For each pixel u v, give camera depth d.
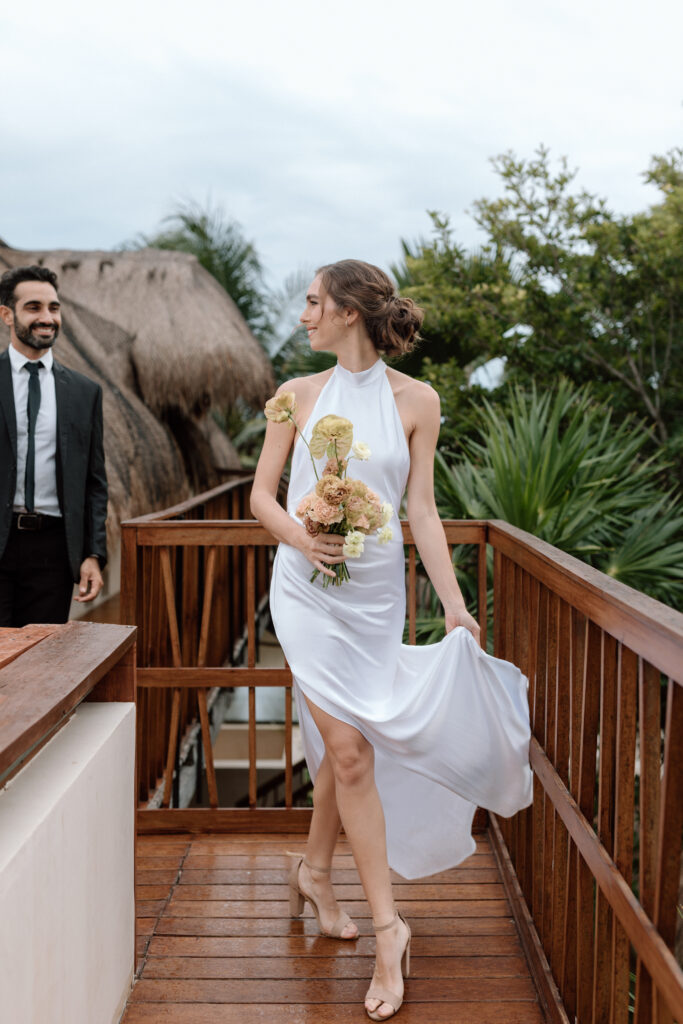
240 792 8.64
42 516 3.31
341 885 2.93
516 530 2.98
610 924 1.89
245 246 17.64
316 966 2.44
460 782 2.38
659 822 1.53
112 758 1.99
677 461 8.84
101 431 3.50
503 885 2.92
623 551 5.50
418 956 2.50
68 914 1.64
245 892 2.87
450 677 2.30
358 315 2.32
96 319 8.68
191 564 4.36
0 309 3.33
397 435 2.34
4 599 3.31
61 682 1.66
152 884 2.92
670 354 9.48
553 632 2.46
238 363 8.84
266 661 9.52
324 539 2.19
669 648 1.41
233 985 2.35
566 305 9.70
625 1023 1.79
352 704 2.24
